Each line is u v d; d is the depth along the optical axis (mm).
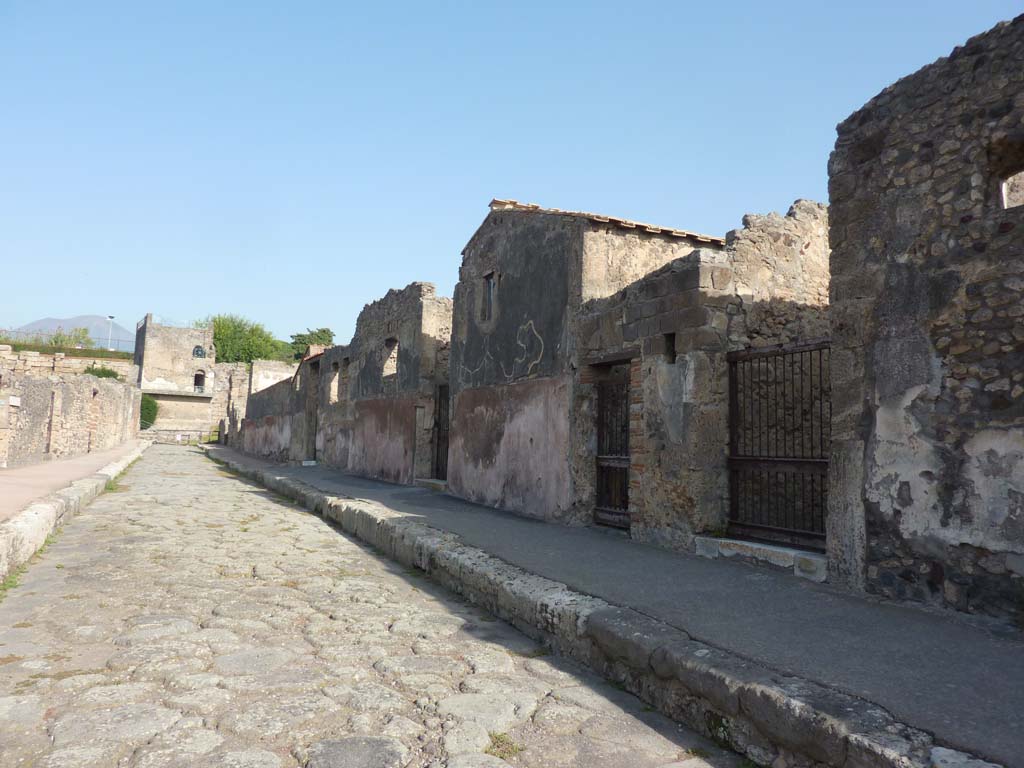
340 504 10523
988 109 4605
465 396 12180
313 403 23141
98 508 11047
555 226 9656
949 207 4766
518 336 10445
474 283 12102
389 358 16453
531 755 3168
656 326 7402
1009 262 4391
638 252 9398
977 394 4492
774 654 3703
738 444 6879
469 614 5648
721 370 6914
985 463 4410
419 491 13039
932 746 2635
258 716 3469
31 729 3250
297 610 5500
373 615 5449
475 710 3633
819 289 7918
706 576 5660
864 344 5234
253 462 24531
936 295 4773
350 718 3482
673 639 3953
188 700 3633
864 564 5109
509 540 7410
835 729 2816
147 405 51656
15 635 4633
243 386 41812
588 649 4441
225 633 4820
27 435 16938
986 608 4352
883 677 3359
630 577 5621
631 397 7754
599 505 8594
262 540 8711
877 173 5250
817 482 7441
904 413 4910
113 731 3236
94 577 6332
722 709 3385
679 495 6906
